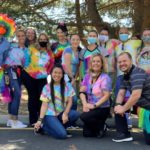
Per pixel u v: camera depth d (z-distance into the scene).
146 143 3.48
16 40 4.09
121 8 6.73
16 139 3.59
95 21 6.51
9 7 6.42
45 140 3.57
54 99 3.67
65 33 4.28
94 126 3.66
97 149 3.32
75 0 6.75
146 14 5.75
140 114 3.45
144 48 3.90
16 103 3.97
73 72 4.08
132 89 3.42
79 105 4.77
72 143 3.48
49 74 3.96
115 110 3.51
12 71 3.94
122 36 4.15
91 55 4.02
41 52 4.09
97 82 3.67
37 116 4.08
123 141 3.54
